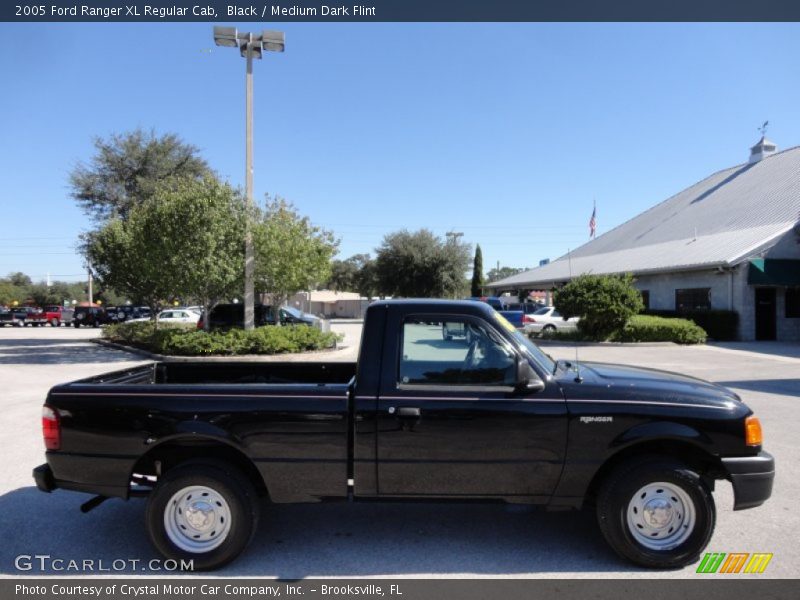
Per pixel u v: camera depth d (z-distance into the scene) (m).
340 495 4.05
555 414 3.92
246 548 4.04
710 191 33.84
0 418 8.91
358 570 3.93
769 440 7.28
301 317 25.53
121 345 21.84
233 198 18.00
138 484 4.38
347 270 89.50
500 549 4.25
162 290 18.89
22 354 19.77
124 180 31.30
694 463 4.22
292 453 4.00
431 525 4.72
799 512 4.91
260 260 19.06
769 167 31.03
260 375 5.83
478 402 3.94
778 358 17.41
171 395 4.05
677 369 14.84
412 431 3.94
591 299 22.62
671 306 26.48
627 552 3.90
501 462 3.94
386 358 4.09
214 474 3.95
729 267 22.91
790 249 22.83
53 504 5.23
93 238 26.11
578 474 3.94
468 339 4.13
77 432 4.09
